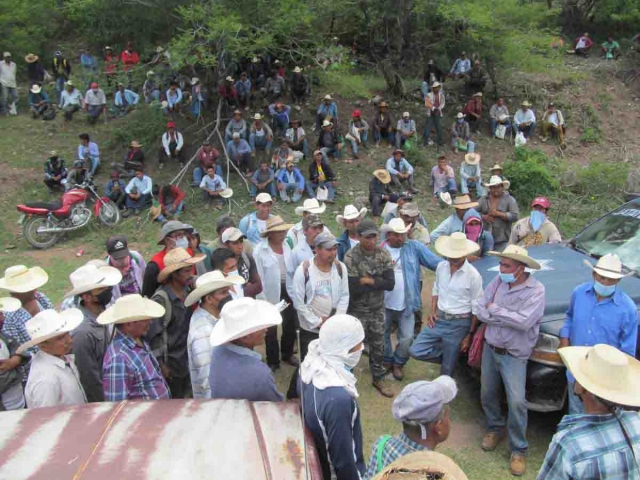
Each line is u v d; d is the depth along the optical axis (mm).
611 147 17156
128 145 15133
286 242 6188
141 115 16047
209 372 3559
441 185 13500
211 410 2506
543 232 6945
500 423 4852
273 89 16125
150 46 15469
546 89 18766
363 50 18516
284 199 13070
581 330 4406
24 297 4594
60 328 3455
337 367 2998
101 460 2061
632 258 5672
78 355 3861
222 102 15258
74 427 2303
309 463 2312
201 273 5543
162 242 5211
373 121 15500
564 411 5238
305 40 13938
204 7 12578
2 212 12852
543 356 4711
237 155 13711
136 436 2238
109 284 4293
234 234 5312
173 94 15211
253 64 16797
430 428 2699
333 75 14516
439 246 5344
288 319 6141
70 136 15766
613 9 22203
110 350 3615
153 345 4297
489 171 14805
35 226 11438
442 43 17406
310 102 16938
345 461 2855
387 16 16234
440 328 5402
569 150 16750
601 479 2645
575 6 23766
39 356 3520
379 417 5355
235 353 3334
